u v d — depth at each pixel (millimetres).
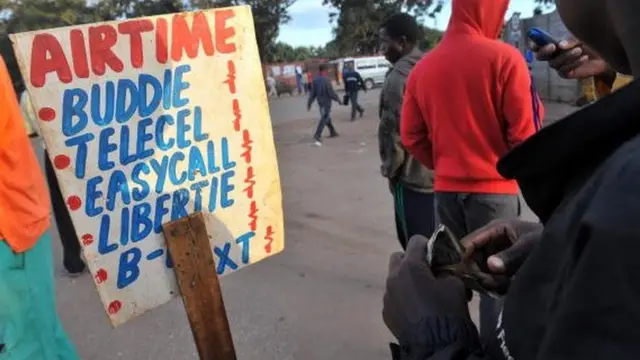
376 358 3043
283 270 4316
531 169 636
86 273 4586
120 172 1579
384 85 3244
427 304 903
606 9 600
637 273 468
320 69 11938
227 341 1752
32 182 2137
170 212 1672
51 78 1458
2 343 2018
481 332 958
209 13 1671
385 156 3268
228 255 1793
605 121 562
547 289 586
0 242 1976
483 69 2473
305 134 13391
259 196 1836
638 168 495
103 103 1535
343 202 6285
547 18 11891
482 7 2533
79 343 3451
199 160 1704
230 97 1740
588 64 1585
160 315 3736
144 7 24500
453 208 2715
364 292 3834
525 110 2430
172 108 1642
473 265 1026
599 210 500
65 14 24641
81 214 1533
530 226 1139
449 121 2613
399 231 3477
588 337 492
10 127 1996
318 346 3207
